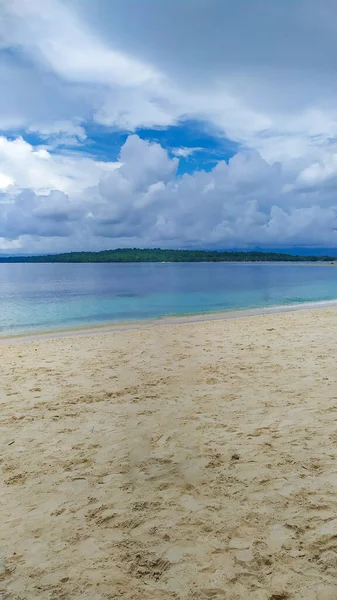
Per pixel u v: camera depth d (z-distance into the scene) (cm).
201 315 1684
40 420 543
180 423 518
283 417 523
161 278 4975
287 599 247
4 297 2583
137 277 5353
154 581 267
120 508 345
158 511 339
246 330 1190
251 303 2109
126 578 270
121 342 1062
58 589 263
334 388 625
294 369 736
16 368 816
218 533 309
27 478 399
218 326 1292
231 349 925
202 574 271
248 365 775
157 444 463
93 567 281
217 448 446
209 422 517
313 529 307
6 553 297
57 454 448
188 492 365
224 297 2462
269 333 1122
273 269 8550
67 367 812
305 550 286
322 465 400
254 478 382
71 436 492
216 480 382
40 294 2791
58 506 352
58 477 399
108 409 575
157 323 1489
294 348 912
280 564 275
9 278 5300
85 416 553
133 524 324
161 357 869
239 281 4134
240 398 598
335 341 980
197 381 686
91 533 315
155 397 616
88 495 367
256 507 338
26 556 293
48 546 303
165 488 373
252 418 524
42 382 713
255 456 425
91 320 1612
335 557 278
